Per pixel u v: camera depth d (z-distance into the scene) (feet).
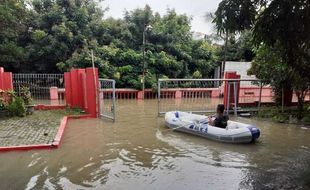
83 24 71.92
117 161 22.50
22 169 20.49
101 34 75.46
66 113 40.81
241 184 18.39
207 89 62.44
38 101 53.88
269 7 14.53
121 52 72.95
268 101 49.88
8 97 38.83
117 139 28.96
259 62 41.29
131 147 26.32
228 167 21.50
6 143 25.61
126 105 53.11
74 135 30.32
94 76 39.40
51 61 67.82
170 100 60.18
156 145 27.07
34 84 55.88
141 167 21.31
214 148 26.35
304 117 38.93
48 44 66.33
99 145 26.73
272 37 15.23
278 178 19.39
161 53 75.56
